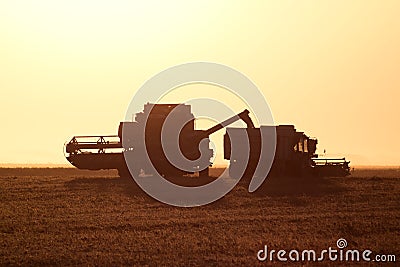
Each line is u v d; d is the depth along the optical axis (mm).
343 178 112188
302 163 115562
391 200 92500
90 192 100938
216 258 61656
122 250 65250
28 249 66875
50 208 89312
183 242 68000
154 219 80938
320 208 87125
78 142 119875
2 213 85938
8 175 133125
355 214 82312
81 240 70125
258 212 84938
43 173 141250
